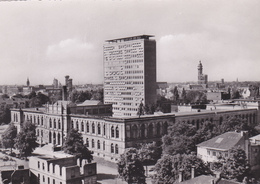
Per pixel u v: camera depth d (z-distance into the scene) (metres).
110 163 118.31
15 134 146.50
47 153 96.44
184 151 102.50
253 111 166.25
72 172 76.81
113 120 118.94
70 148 105.62
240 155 79.56
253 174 89.38
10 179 83.31
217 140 100.06
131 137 117.38
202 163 76.31
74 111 147.75
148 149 109.12
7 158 128.12
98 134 128.62
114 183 94.25
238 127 124.12
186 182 68.06
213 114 146.62
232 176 78.19
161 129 126.44
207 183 64.31
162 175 78.56
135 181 85.94
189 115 136.25
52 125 153.12
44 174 82.88
